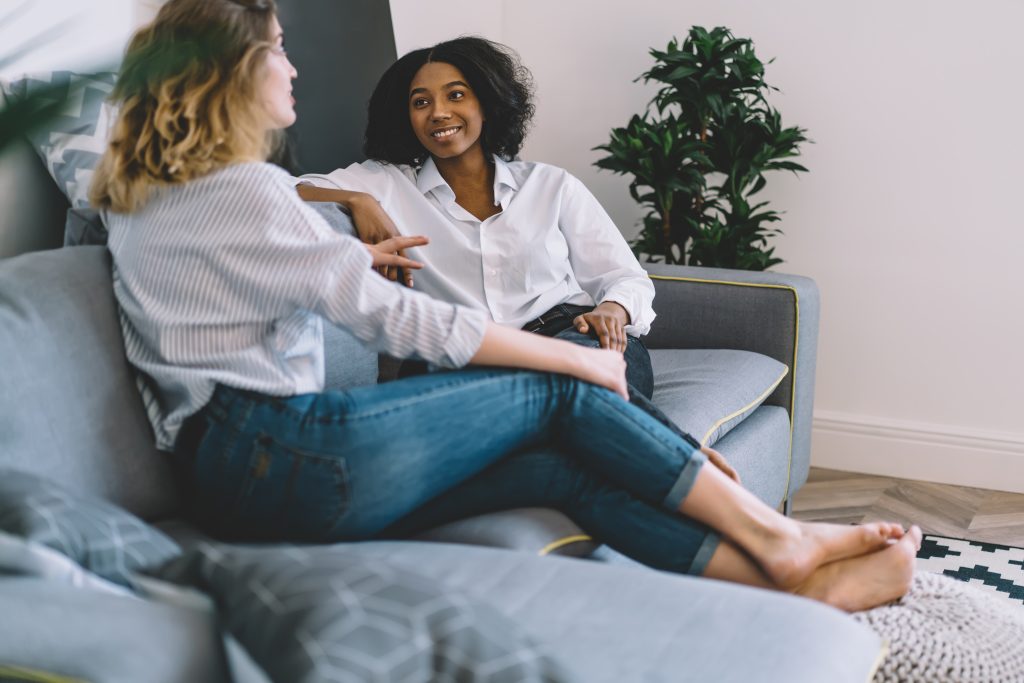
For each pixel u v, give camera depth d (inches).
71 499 38.1
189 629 34.4
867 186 116.4
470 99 76.4
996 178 111.3
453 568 45.0
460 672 32.7
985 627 55.2
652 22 123.0
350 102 98.8
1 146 14.5
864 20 113.7
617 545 56.0
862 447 120.0
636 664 37.4
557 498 56.4
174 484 52.7
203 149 48.8
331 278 49.3
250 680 33.2
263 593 33.1
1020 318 112.6
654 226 113.5
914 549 57.0
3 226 66.4
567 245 82.0
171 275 49.2
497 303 77.3
